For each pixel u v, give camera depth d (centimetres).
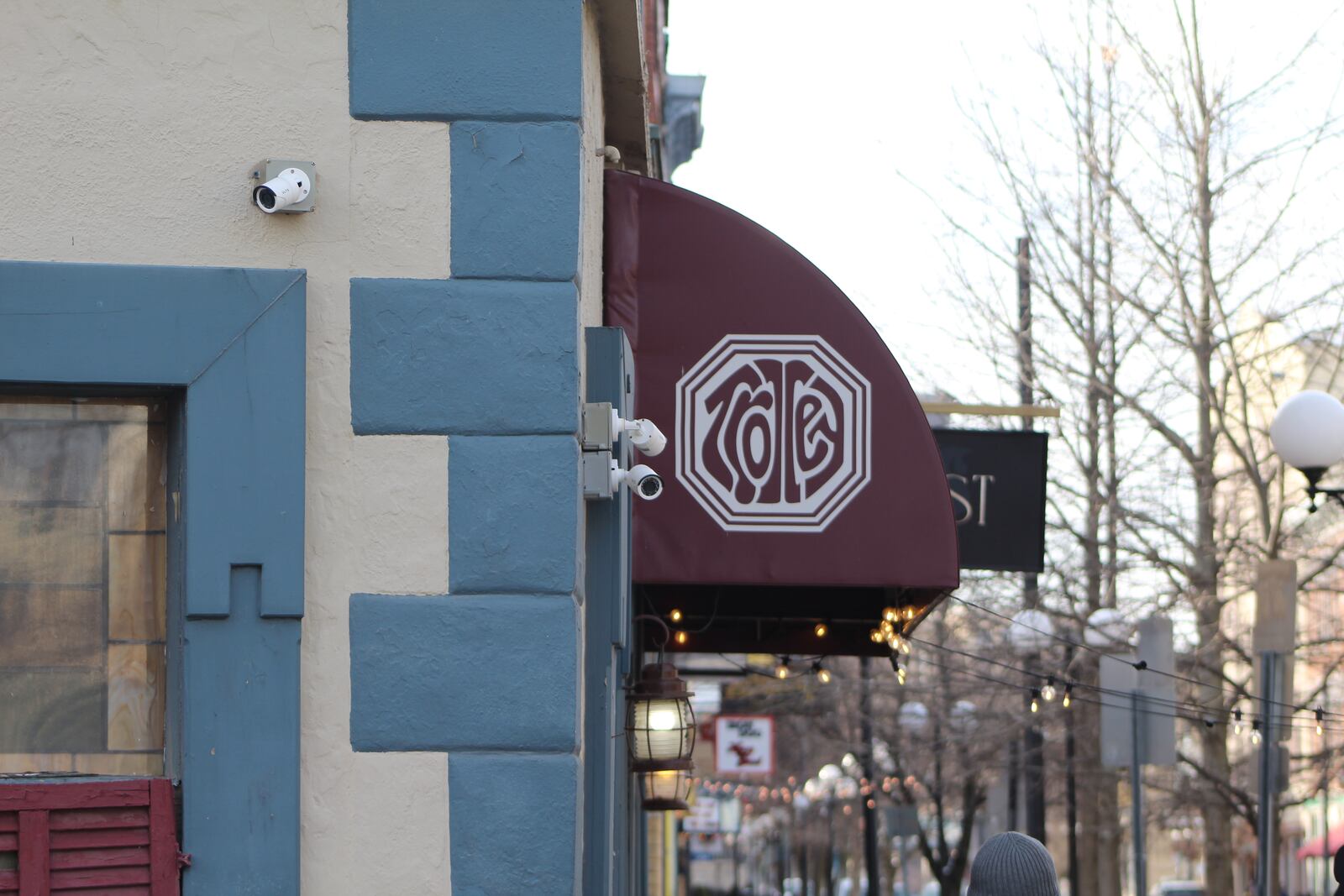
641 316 835
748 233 840
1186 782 2139
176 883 557
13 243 580
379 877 566
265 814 564
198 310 577
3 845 546
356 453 581
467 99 598
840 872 6066
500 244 593
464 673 574
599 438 640
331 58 597
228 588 568
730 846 6512
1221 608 1952
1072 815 2195
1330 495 1255
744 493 829
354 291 587
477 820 570
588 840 672
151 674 586
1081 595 2077
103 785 557
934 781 2803
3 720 580
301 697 571
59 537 589
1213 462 1995
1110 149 2003
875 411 831
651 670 909
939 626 2264
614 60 811
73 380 571
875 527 827
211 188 588
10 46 588
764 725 2689
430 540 580
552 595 580
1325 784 1981
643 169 945
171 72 592
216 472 571
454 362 586
